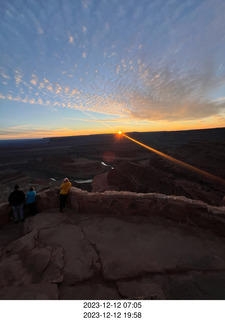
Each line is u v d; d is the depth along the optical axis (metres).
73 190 5.59
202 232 3.95
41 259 3.18
